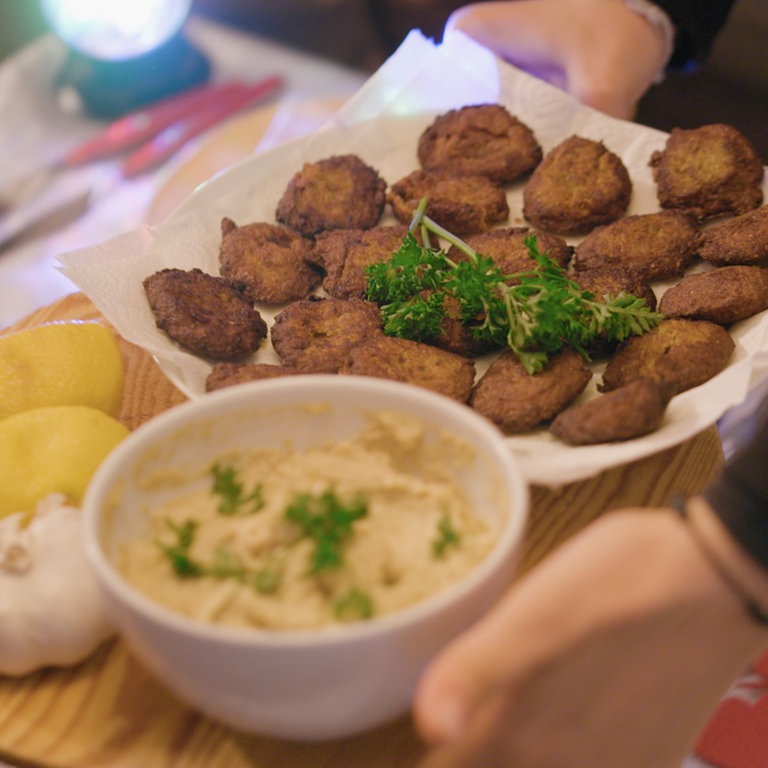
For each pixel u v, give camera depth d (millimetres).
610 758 333
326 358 462
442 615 289
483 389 444
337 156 563
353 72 915
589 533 310
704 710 344
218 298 488
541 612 293
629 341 461
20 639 351
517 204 569
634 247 506
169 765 340
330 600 313
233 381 439
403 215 544
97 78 859
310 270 523
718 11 667
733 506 298
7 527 368
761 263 494
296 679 288
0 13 1062
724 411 410
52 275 738
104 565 299
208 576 319
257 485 349
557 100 584
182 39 897
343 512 326
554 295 440
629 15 661
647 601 297
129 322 469
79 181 804
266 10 1055
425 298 479
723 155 531
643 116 766
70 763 339
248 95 862
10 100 874
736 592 302
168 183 700
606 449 403
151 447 342
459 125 574
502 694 293
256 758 342
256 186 557
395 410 355
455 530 332
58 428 395
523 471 388
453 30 611
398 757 343
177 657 292
